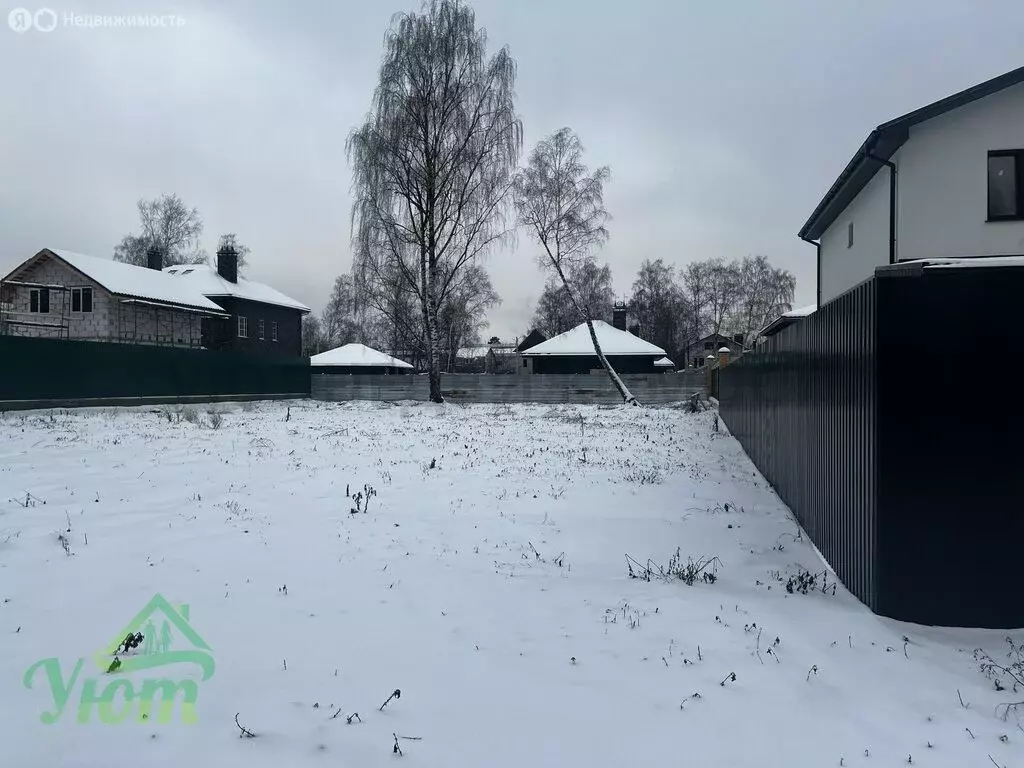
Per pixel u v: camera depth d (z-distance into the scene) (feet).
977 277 16.57
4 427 53.88
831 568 21.80
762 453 38.68
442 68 97.09
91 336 116.67
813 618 17.47
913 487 16.92
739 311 257.75
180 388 94.53
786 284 257.34
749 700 13.37
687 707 13.07
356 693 13.43
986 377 16.52
